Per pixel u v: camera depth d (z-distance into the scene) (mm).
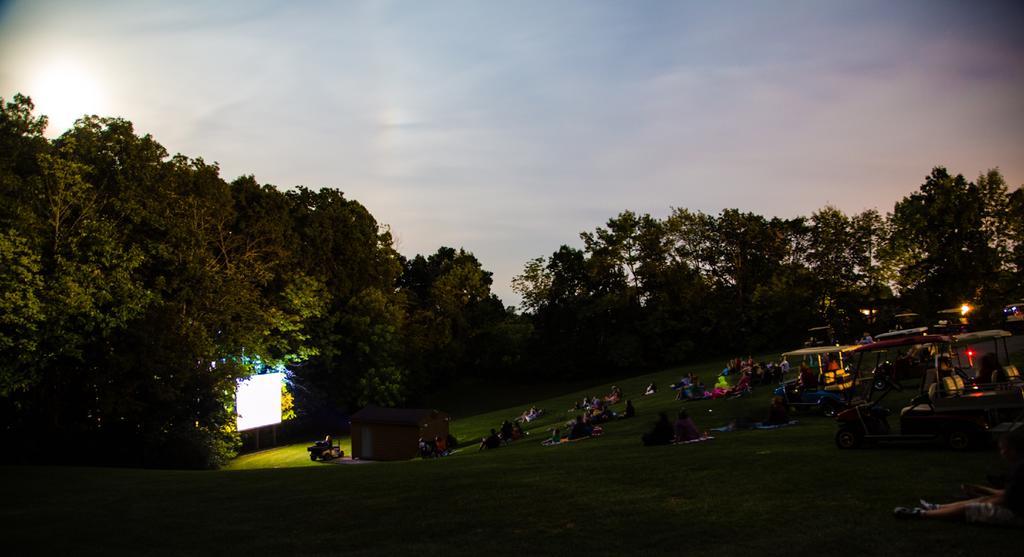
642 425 33594
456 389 92312
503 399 85250
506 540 10883
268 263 58969
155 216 41156
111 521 15172
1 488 22312
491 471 18797
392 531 12133
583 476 16172
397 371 71875
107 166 40938
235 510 15531
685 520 11070
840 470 13828
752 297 79562
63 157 38938
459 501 14227
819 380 29078
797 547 9125
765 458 16422
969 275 59188
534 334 93000
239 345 47594
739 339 82375
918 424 15398
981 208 59406
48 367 36094
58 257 33344
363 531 12328
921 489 11562
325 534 12367
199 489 19984
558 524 11578
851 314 73812
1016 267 58312
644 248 88062
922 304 61719
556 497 13781
